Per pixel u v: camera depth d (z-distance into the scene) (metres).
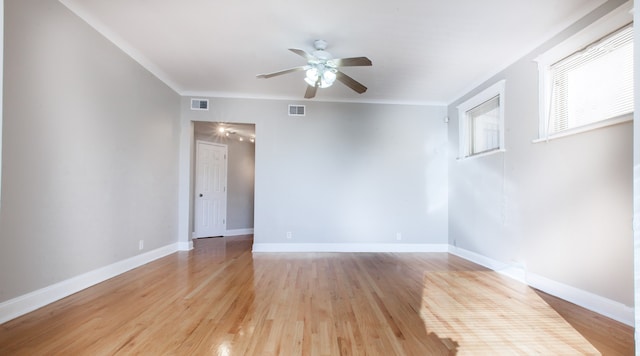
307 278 3.33
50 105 2.46
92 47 2.90
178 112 4.77
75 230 2.73
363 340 1.94
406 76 4.08
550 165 2.93
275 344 1.87
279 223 4.93
